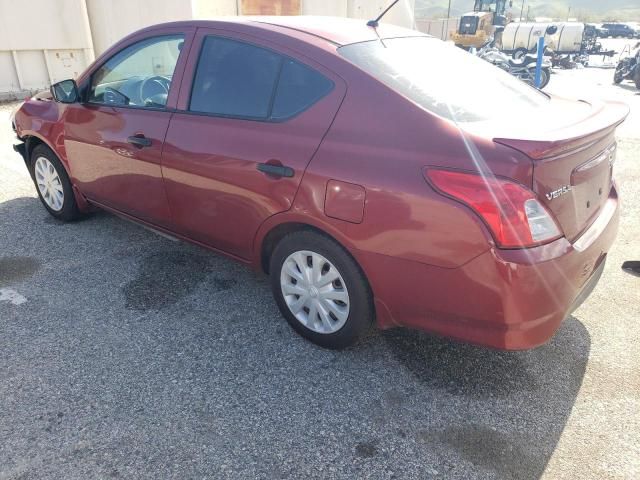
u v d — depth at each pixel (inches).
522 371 113.2
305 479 86.7
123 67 146.9
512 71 624.1
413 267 95.6
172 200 135.6
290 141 108.3
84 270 150.9
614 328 128.6
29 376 107.7
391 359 116.3
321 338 116.9
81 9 445.7
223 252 133.1
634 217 198.1
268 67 115.7
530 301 88.5
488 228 86.5
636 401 104.9
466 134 90.9
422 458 91.4
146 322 127.1
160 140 132.6
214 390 105.6
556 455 92.3
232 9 553.0
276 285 122.3
